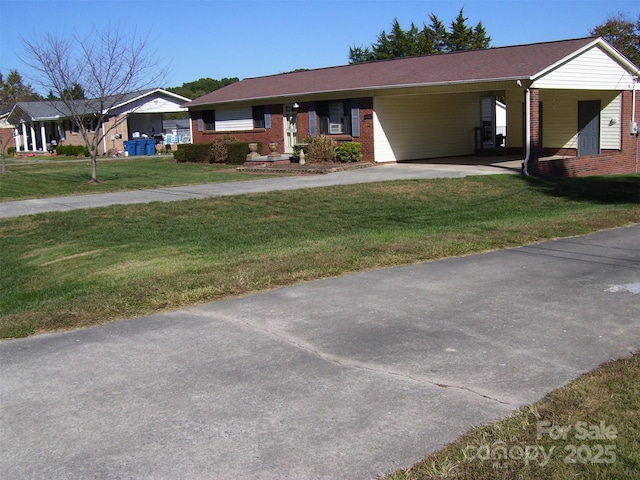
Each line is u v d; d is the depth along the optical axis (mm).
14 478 3471
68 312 6359
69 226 12750
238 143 27172
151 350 5297
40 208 15477
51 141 46688
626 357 4816
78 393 4508
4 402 4402
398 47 59125
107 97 22422
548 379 4473
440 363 4809
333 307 6266
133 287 7125
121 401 4359
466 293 6613
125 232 11797
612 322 5629
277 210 13703
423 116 25172
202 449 3707
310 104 25672
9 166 31078
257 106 28766
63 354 5277
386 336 5418
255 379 4637
